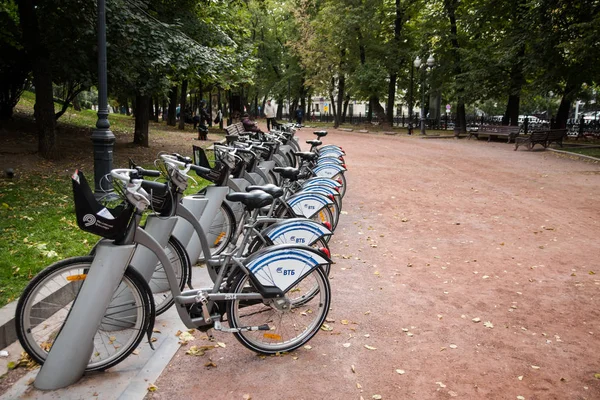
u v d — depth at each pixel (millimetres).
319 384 3252
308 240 4148
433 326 4160
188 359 3523
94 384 3141
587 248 6488
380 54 33125
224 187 5156
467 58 26328
